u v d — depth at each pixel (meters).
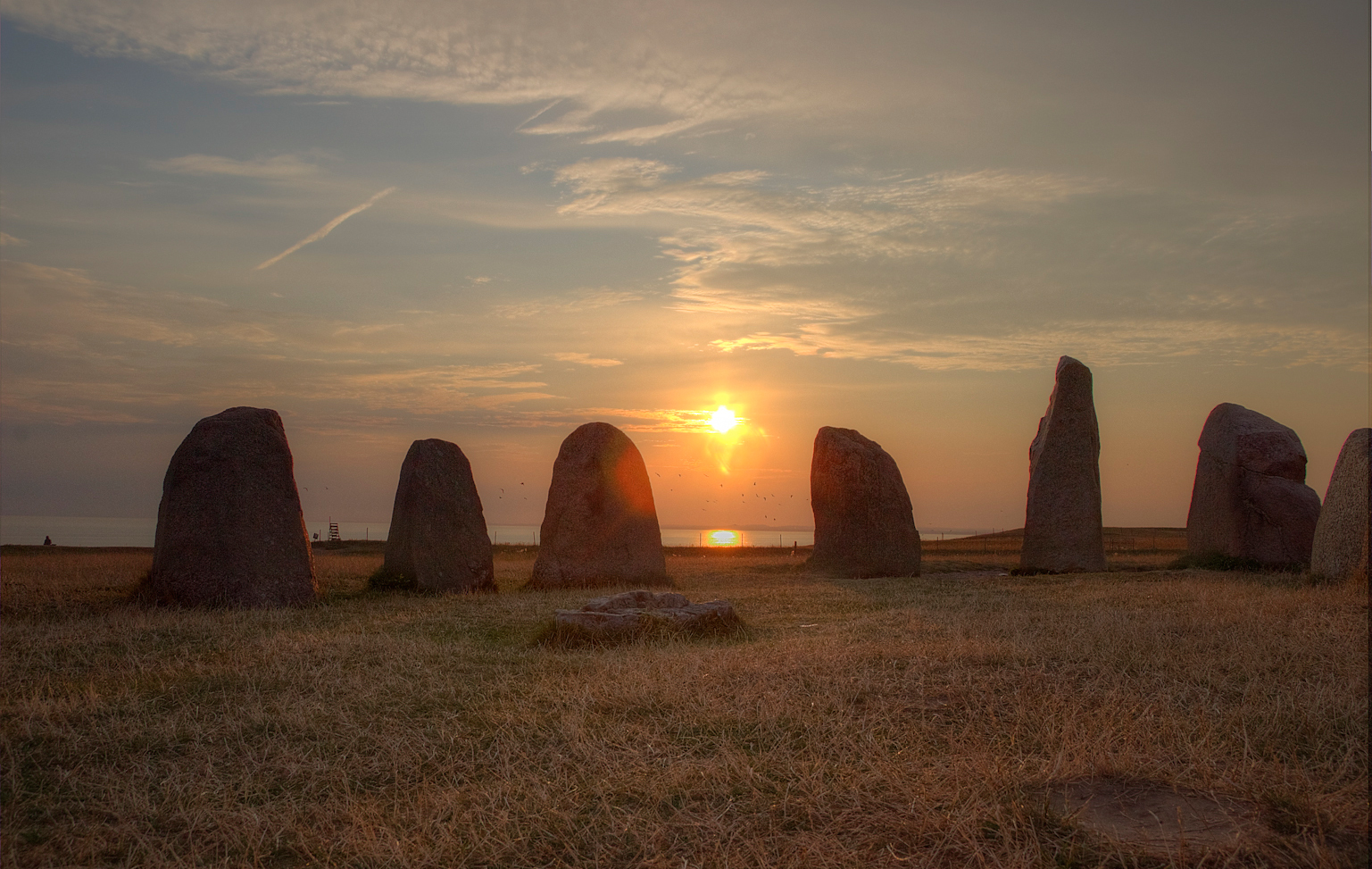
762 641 9.69
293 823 4.79
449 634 10.71
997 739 5.70
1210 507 20.30
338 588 16.39
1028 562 20.20
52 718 6.68
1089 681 7.02
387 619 12.10
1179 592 13.15
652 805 4.90
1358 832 4.24
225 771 5.64
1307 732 5.68
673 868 4.19
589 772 5.40
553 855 4.41
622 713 6.57
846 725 6.05
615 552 18.33
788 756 5.57
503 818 4.72
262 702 7.14
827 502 21.77
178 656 9.17
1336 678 6.82
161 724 6.48
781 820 4.64
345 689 7.48
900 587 16.38
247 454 14.41
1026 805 4.63
